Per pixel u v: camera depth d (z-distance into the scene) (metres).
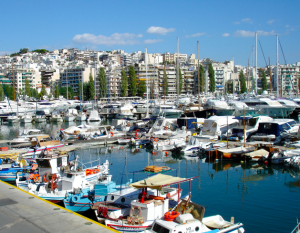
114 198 23.00
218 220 20.08
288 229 21.88
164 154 48.75
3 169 33.47
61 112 109.69
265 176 35.25
